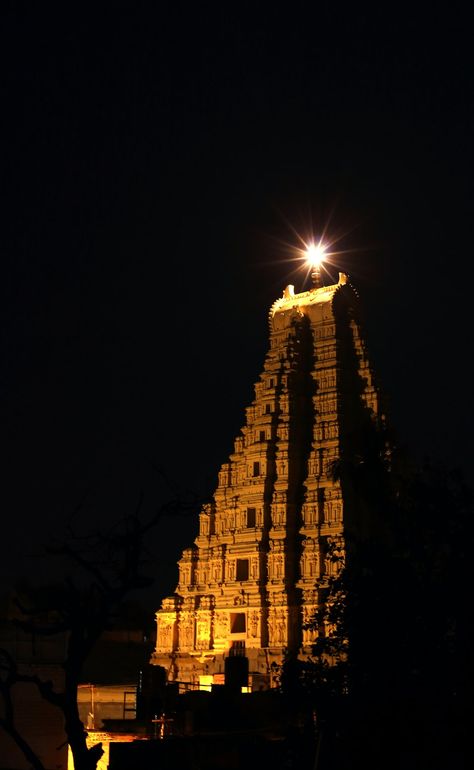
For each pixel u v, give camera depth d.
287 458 80.44
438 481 38.09
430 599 34.88
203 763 42.78
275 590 76.69
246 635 76.56
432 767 32.94
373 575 36.78
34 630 35.91
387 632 34.88
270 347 87.88
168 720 46.09
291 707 37.66
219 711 46.78
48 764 51.94
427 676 33.69
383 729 33.44
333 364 83.25
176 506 37.88
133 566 36.31
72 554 36.25
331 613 38.94
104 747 49.25
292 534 78.56
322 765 35.16
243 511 81.25
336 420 80.00
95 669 87.94
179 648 82.06
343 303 87.12
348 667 36.38
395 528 38.84
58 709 53.25
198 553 84.75
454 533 36.47
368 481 41.44
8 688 35.31
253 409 85.75
